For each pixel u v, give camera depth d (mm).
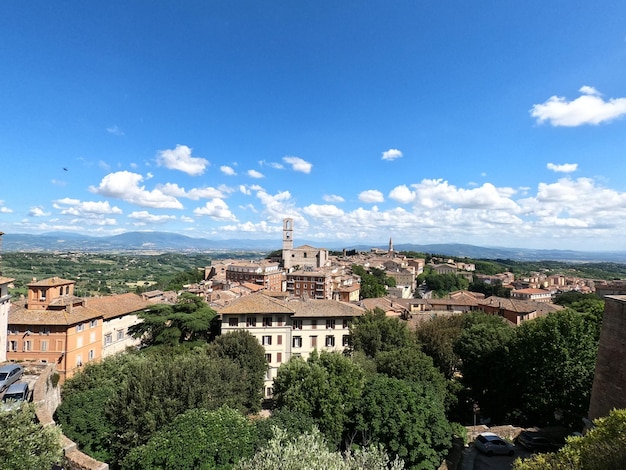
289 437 26750
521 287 188250
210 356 43406
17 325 52438
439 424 30188
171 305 60000
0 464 15570
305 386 34250
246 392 40031
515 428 38312
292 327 59281
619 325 23391
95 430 30234
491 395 45000
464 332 51094
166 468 22281
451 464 30688
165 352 49688
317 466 17500
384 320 56438
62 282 59531
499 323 62062
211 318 58031
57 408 34344
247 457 22812
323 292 130500
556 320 40344
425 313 93125
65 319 53031
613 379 23547
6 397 29719
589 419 25531
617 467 14031
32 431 17281
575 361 37844
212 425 24562
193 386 30734
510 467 30562
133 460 23844
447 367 52719
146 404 29125
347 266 198875
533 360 40219
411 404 30828
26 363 38375
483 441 33844
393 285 181250
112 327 63656
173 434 24047
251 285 137000
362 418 31484
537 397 38656
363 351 52062
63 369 52250
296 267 187750
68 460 23031
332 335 60844
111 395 32125
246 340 46438
